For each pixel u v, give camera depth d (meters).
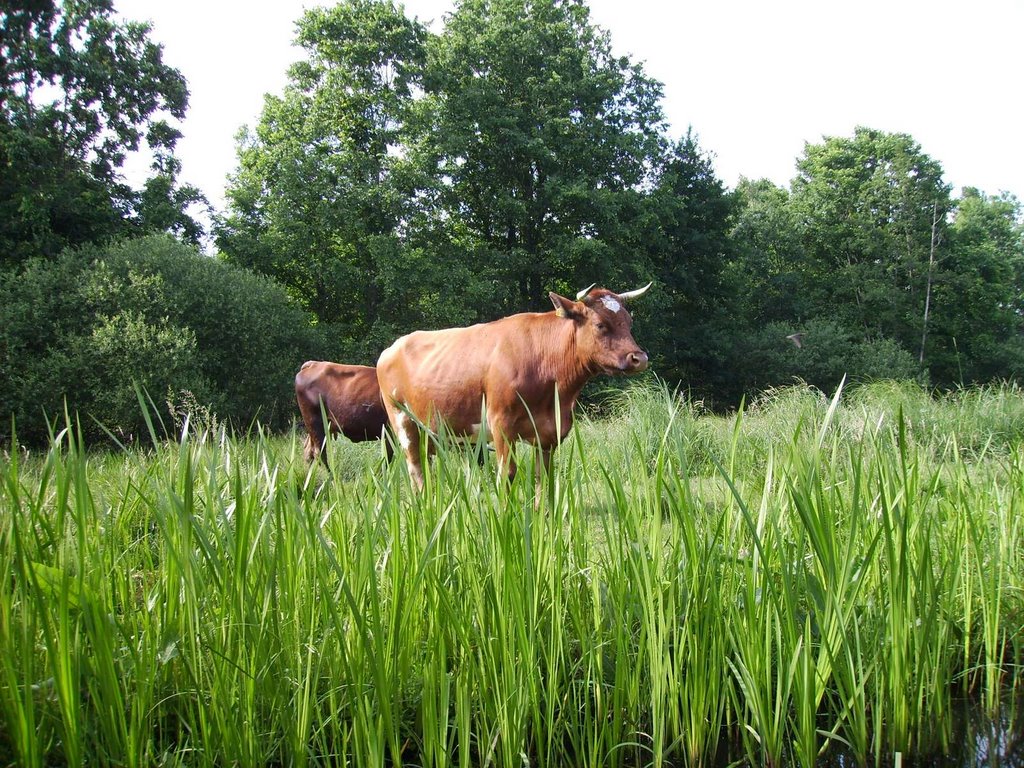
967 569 3.26
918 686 2.86
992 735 2.99
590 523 3.95
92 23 21.69
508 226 27.70
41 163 20.95
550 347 5.70
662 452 2.73
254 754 2.46
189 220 23.64
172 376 16.34
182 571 2.41
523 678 2.65
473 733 2.82
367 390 7.55
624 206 27.22
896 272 39.44
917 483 3.39
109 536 2.89
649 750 2.77
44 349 17.48
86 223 21.55
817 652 2.85
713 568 2.82
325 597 2.48
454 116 25.86
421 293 25.61
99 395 15.88
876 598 3.05
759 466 5.63
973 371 38.28
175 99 22.78
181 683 2.70
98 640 2.23
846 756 2.84
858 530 3.02
